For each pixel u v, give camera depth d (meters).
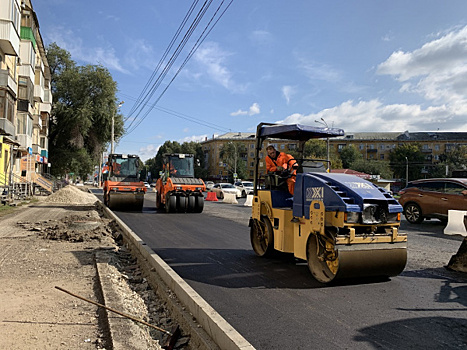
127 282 6.22
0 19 20.98
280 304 4.96
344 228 5.60
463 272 6.60
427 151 88.06
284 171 7.30
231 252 8.47
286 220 6.82
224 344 3.44
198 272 6.66
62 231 10.38
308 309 4.77
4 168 26.22
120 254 8.21
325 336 3.96
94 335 3.85
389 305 4.91
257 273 6.57
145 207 21.86
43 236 10.06
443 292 5.46
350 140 91.19
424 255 8.20
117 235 10.43
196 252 8.48
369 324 4.28
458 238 10.67
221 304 4.98
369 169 71.31
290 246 6.79
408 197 14.36
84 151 43.88
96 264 6.82
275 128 7.47
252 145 91.06
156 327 4.16
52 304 4.75
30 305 4.70
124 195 18.48
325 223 5.68
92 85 42.25
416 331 4.08
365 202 5.52
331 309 4.76
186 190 17.95
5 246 8.69
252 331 4.10
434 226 13.52
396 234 5.66
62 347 3.56
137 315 4.54
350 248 5.43
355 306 4.87
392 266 5.68
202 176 96.69
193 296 4.46
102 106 43.00
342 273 5.43
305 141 8.10
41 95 36.44
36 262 7.08
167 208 17.95
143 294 5.61
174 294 5.12
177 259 7.73
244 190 34.75
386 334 4.00
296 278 6.23
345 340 3.87
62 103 42.47
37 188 34.31
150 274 6.29
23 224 12.69
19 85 28.30
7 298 4.95
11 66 25.75
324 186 5.77
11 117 22.66
